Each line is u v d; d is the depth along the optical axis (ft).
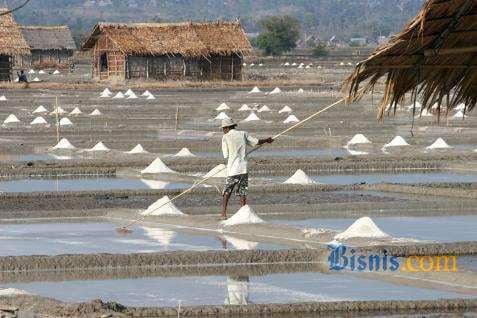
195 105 329.31
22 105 332.60
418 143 223.30
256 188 154.40
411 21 74.49
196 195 151.02
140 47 419.95
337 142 224.53
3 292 87.76
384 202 141.18
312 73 530.68
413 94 81.76
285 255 102.58
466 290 90.33
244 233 117.50
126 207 138.51
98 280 95.71
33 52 600.39
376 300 85.30
